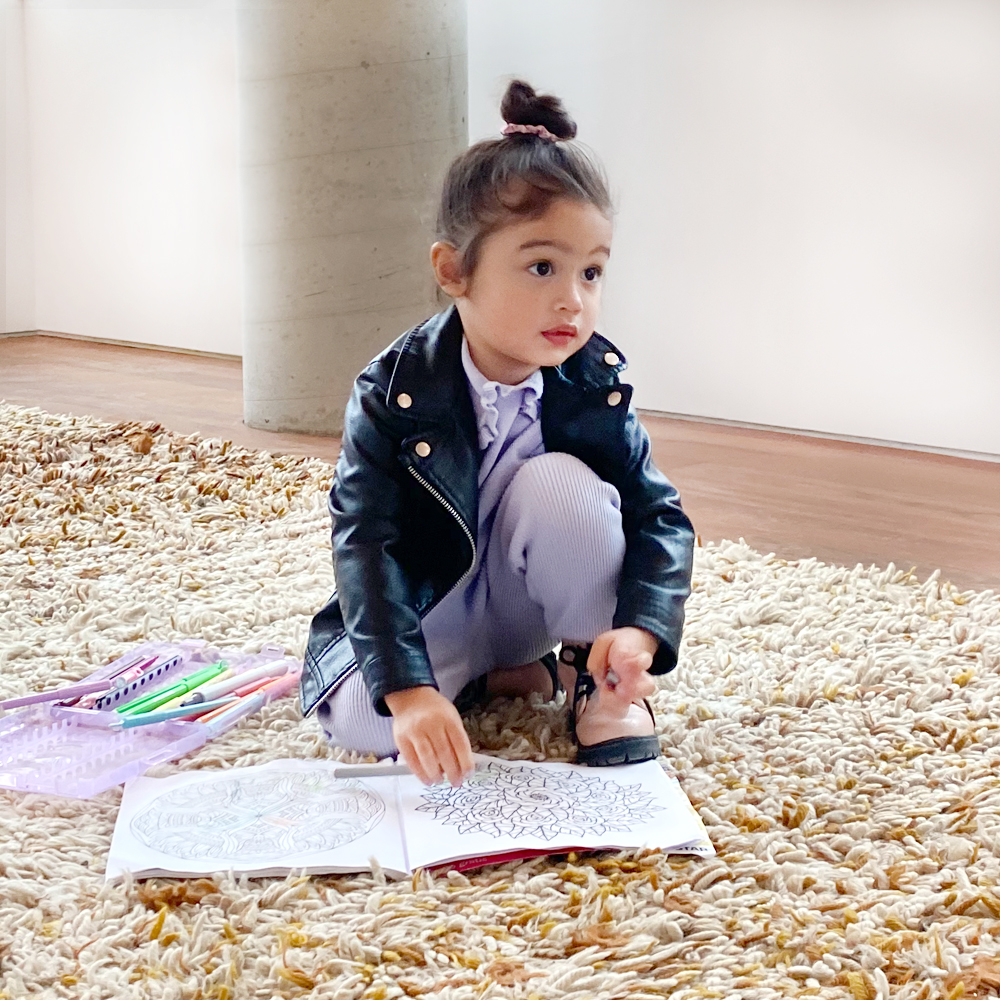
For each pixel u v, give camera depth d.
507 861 1.01
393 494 1.15
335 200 2.77
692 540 1.23
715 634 1.56
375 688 1.07
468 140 3.04
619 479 1.25
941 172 2.64
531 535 1.17
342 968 0.88
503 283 1.08
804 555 1.97
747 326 2.97
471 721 1.28
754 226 2.91
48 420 2.82
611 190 1.20
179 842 1.02
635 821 1.06
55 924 0.92
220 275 4.07
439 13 2.76
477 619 1.25
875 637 1.54
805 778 1.18
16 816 1.08
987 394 2.66
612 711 1.18
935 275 2.68
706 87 2.92
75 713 1.29
